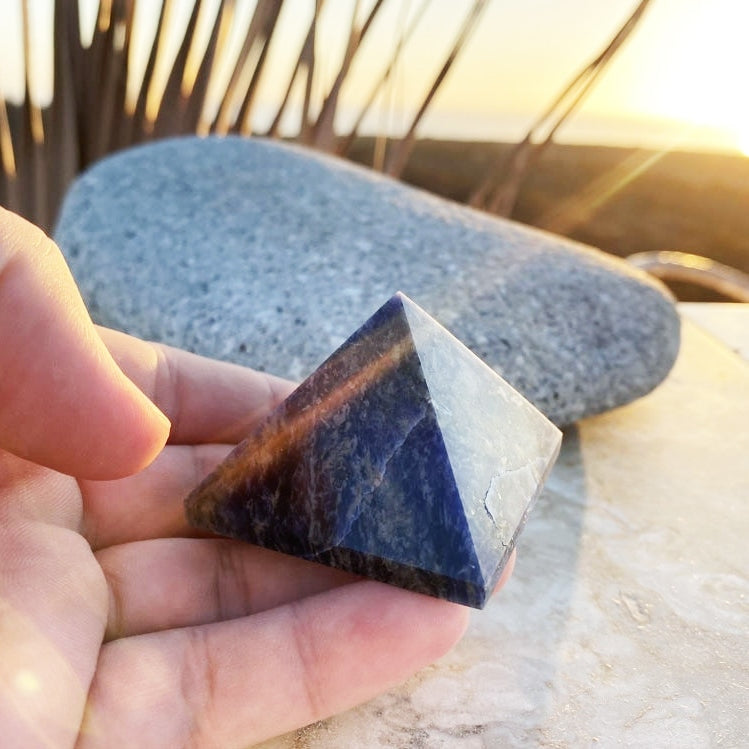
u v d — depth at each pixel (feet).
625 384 0.51
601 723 0.31
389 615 0.29
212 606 0.32
